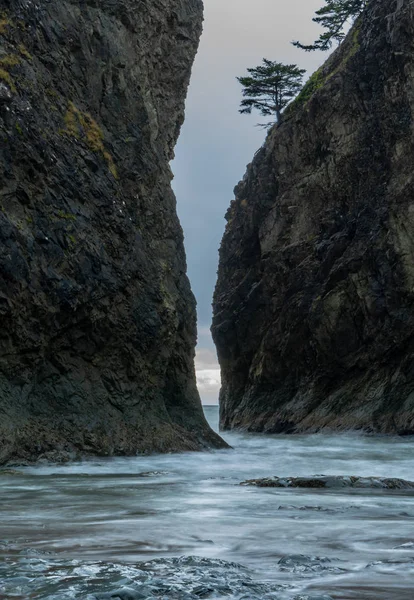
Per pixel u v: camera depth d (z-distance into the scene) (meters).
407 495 9.48
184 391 23.06
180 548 5.09
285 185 53.00
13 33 19.41
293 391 49.91
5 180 17.33
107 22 23.11
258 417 51.38
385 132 44.78
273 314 52.34
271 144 55.22
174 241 24.34
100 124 22.14
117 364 19.80
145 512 7.39
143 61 24.83
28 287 16.98
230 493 9.73
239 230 58.28
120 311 20.09
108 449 18.00
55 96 20.28
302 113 51.47
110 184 21.09
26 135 18.25
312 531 5.95
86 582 3.75
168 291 22.83
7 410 16.23
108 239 20.31
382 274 42.88
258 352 53.84
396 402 40.22
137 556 4.73
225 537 5.61
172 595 3.50
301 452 23.09
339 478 11.04
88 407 18.44
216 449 22.30
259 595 3.53
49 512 7.43
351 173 47.44
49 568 4.18
